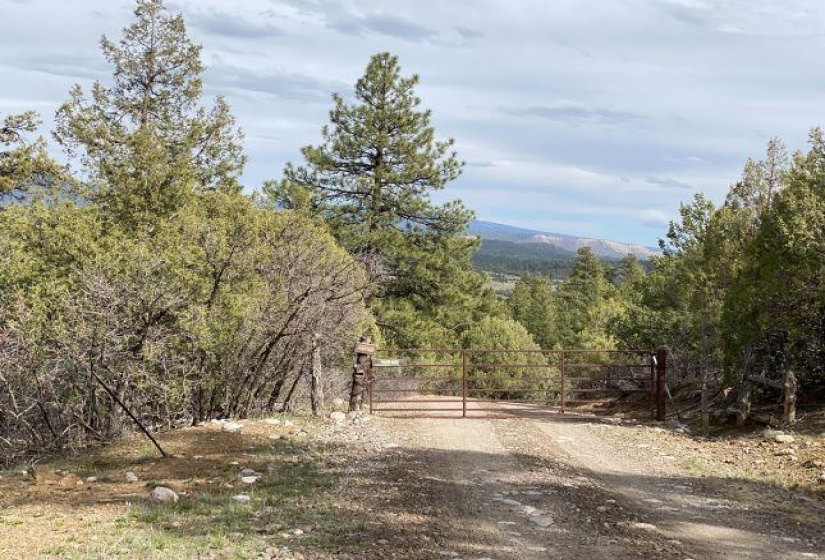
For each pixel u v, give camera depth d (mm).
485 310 46094
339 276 17781
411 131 34094
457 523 8336
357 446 13320
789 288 14570
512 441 14523
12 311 13453
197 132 27547
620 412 21516
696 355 20688
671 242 20328
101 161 23734
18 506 8461
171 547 6773
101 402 14445
